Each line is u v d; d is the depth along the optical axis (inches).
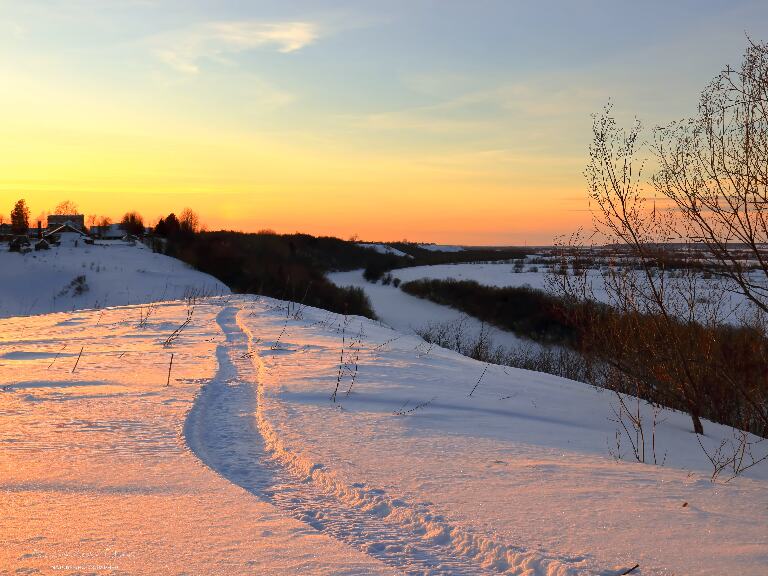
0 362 432.1
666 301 319.0
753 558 146.5
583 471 214.7
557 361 772.0
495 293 1774.1
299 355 463.5
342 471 210.5
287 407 303.7
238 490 191.2
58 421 275.3
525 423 288.0
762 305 259.3
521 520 168.9
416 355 472.4
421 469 213.8
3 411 292.4
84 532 156.7
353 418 285.1
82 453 227.8
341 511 180.4
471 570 144.5
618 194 295.6
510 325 1503.4
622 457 239.9
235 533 157.6
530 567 143.0
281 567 139.0
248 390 351.9
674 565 142.7
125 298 1857.8
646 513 174.9
